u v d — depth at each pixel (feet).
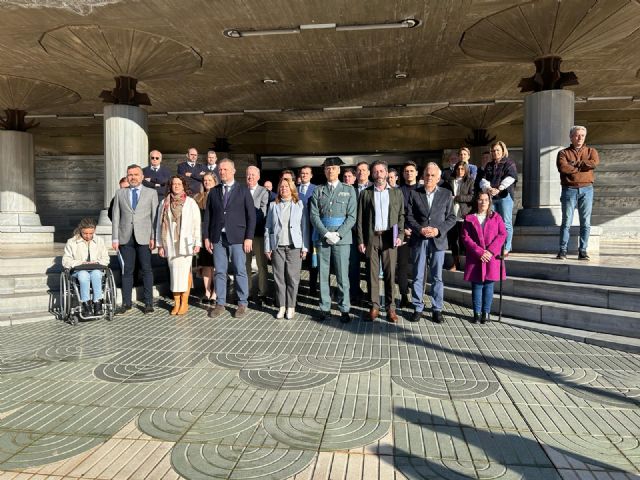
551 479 7.75
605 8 24.49
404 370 13.00
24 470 8.08
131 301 21.59
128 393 11.46
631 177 50.93
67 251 19.70
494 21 26.45
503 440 9.07
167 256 20.57
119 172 33.04
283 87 40.50
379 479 7.76
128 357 14.35
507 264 21.50
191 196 23.30
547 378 12.36
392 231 18.39
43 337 16.83
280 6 24.30
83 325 18.72
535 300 18.98
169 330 17.75
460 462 8.28
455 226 23.79
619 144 51.08
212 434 9.32
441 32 28.09
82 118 52.60
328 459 8.38
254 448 8.77
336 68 35.32
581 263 19.57
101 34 27.53
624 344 14.76
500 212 22.82
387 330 17.44
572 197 21.26
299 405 10.68
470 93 42.83
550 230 26.08
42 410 10.50
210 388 11.74
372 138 53.62
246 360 13.96
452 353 14.58
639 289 16.81
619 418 10.02
